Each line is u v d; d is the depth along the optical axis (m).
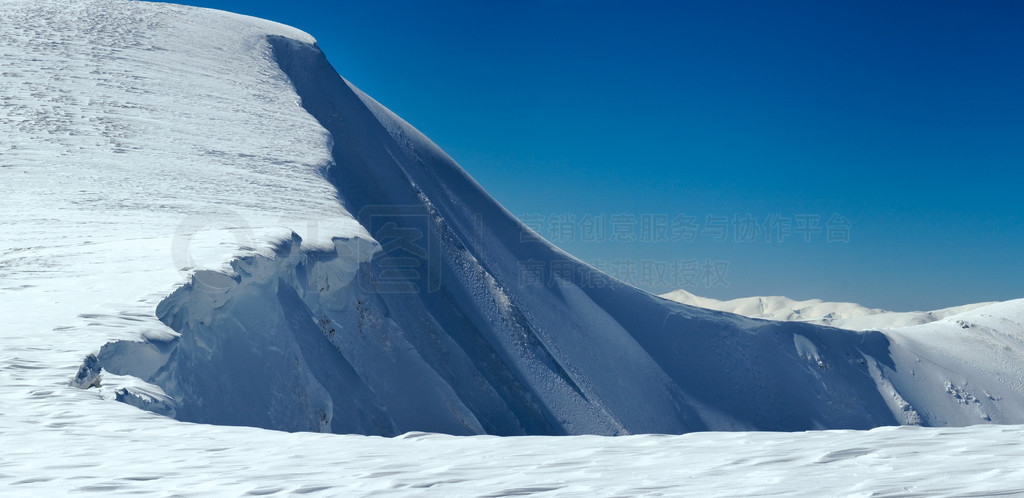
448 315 35.00
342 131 49.75
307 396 12.75
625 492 3.78
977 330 76.88
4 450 4.88
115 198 19.70
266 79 42.50
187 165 24.67
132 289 10.18
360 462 4.68
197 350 10.38
